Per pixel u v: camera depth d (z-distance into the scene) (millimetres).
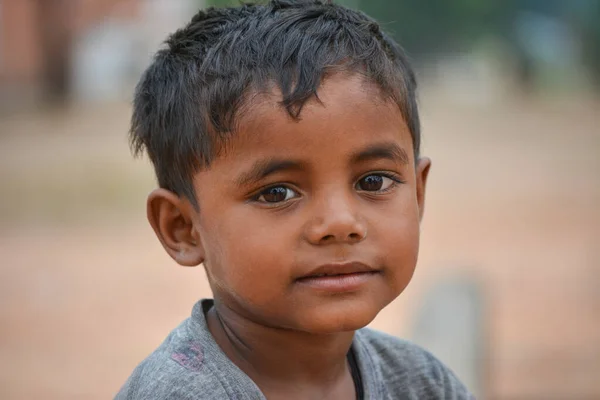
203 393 2143
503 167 21438
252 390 2193
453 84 49406
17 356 8273
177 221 2416
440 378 2652
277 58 2178
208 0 34094
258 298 2148
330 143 2100
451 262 11836
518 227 14461
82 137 25453
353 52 2242
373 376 2461
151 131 2496
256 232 2127
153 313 9750
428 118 32969
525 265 11773
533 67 46594
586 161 21953
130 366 8000
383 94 2223
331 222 2072
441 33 50750
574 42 48438
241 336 2332
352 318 2129
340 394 2416
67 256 12500
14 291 10727
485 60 51312
